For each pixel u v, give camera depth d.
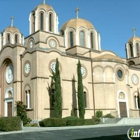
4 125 29.17
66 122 36.81
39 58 43.03
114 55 58.88
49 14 51.62
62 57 46.50
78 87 44.31
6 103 49.22
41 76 42.53
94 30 60.22
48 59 44.25
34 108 41.25
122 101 50.53
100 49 61.06
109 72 50.16
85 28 58.53
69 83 46.41
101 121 44.19
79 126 35.19
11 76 49.47
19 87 45.72
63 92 45.03
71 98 45.94
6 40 59.47
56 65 41.97
